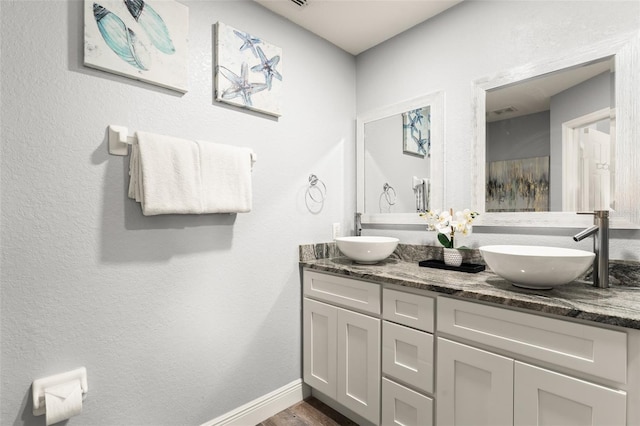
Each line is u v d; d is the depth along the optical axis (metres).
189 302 1.52
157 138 1.33
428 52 1.97
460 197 1.84
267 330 1.83
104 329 1.28
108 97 1.29
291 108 1.97
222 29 1.62
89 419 1.25
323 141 2.16
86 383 1.23
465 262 1.75
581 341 0.99
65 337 1.20
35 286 1.14
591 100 1.41
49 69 1.16
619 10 1.34
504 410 1.15
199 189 1.42
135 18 1.35
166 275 1.45
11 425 1.10
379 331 1.55
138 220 1.37
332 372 1.80
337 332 1.76
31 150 1.13
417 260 1.99
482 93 1.74
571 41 1.46
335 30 2.09
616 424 0.93
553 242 1.52
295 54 2.00
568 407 1.02
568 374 1.02
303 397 2.00
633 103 1.30
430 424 1.36
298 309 2.00
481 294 1.19
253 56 1.75
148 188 1.29
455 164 1.86
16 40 1.10
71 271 1.21
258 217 1.79
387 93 2.20
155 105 1.42
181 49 1.47
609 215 1.35
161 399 1.44
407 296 1.44
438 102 1.92
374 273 1.59
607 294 1.17
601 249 1.25
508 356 1.15
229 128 1.67
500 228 1.68
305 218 2.04
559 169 1.50
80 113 1.23
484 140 1.73
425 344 1.37
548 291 1.21
